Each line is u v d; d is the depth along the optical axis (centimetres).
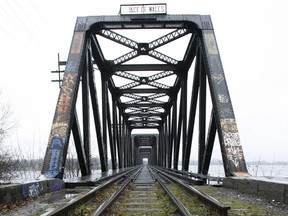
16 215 691
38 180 1083
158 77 3222
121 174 2331
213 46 1848
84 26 1983
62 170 1463
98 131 2342
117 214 700
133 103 4612
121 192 1098
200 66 1962
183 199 959
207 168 1709
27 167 2052
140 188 1402
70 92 1677
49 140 1520
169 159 3994
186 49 2527
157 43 2345
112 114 3731
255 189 998
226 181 1323
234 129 1510
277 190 846
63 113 1598
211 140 1705
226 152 1444
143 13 2014
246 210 718
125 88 3634
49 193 1137
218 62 1755
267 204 813
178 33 2292
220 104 1585
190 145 2308
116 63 2738
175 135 3603
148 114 5575
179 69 2772
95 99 2231
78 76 1755
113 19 2011
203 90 1936
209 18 2002
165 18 2006
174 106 3672
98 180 1529
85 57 1948
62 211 625
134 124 6706
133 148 7994
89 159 1875
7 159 1755
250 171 1412
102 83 2817
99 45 2464
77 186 1382
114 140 3706
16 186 866
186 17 2003
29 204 854
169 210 748
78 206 754
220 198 940
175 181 1530
